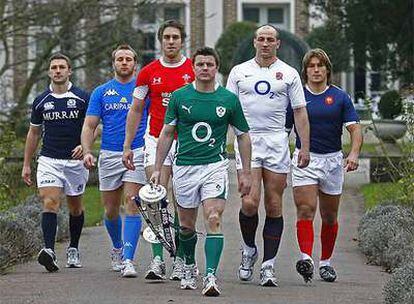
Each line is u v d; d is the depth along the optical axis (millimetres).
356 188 61812
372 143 79375
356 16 85438
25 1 72250
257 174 29531
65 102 32656
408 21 84250
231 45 116938
